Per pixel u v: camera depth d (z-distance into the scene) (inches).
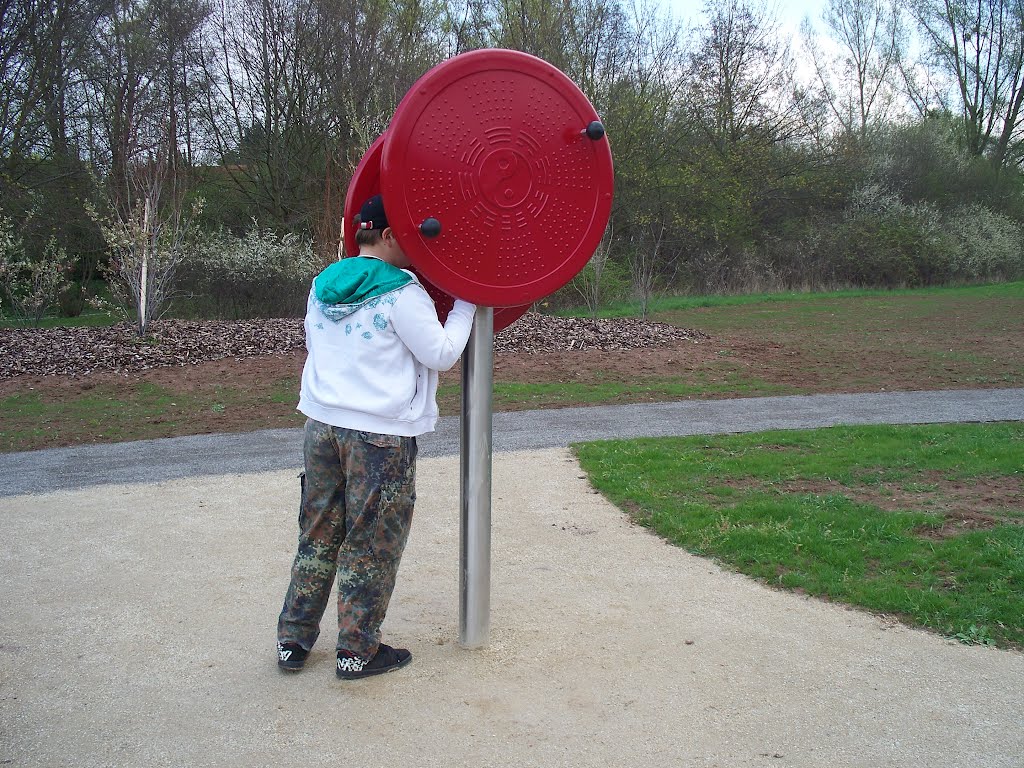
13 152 924.0
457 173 119.7
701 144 1245.1
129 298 735.7
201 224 1079.0
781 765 105.2
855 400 391.5
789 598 161.0
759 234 1274.6
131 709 119.3
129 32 986.7
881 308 930.1
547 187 124.4
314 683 126.7
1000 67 1561.3
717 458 275.3
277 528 208.1
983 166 1451.8
